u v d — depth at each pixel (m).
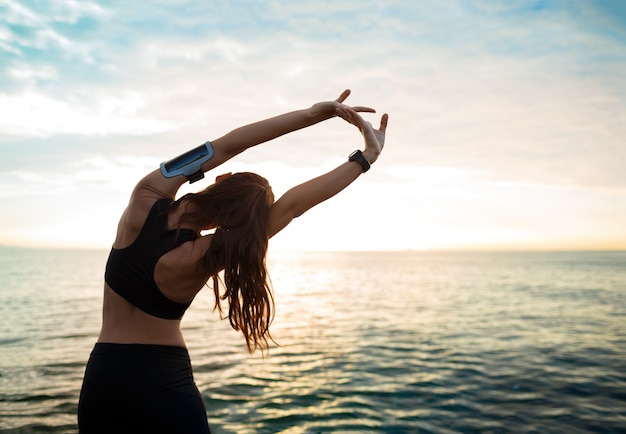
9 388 7.34
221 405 6.75
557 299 25.92
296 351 10.93
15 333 12.54
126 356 1.63
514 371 8.90
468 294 29.39
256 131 1.81
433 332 14.09
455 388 7.70
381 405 6.79
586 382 8.07
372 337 13.13
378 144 1.85
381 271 70.81
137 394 1.61
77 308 18.45
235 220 1.64
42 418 6.03
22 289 27.91
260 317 1.67
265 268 1.67
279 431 5.75
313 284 40.53
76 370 8.50
